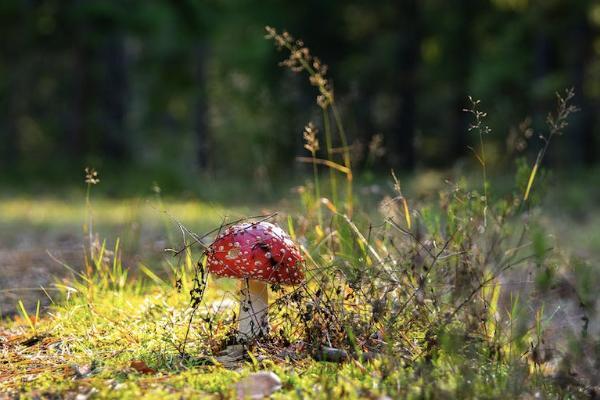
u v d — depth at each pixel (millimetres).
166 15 31547
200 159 41562
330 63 38938
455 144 42375
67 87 47750
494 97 41344
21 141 49344
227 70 44406
